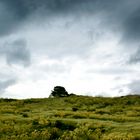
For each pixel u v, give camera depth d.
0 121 32.47
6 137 26.80
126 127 30.69
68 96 74.19
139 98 66.38
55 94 78.81
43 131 28.06
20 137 26.72
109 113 47.91
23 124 31.64
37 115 39.31
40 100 67.25
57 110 50.34
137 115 43.41
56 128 29.48
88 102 63.16
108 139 25.80
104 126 31.41
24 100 66.94
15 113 42.19
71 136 27.06
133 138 25.27
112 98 68.19
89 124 31.12
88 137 26.94
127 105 60.00
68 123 31.97
